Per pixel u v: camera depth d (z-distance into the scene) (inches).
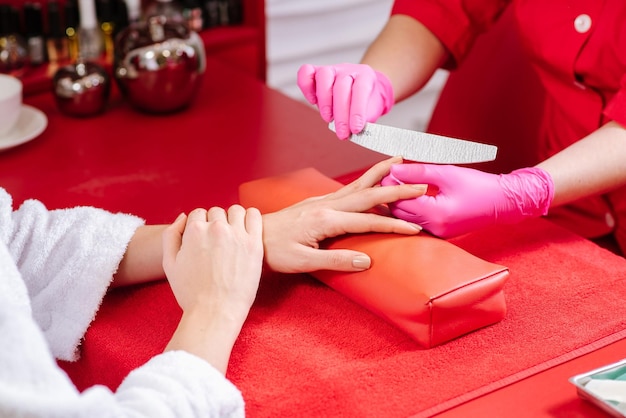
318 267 38.4
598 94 52.0
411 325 35.8
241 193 45.4
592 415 32.3
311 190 44.1
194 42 61.7
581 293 39.6
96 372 38.3
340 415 32.3
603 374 33.2
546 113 57.6
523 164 62.2
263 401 33.0
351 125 43.6
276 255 39.3
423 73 55.8
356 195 39.8
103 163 55.9
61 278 39.6
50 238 40.9
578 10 49.9
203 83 68.5
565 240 43.9
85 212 42.1
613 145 45.0
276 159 56.3
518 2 53.4
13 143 56.2
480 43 63.0
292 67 97.1
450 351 35.8
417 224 39.9
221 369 33.8
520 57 60.9
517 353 35.6
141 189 52.5
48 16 66.9
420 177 39.8
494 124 62.5
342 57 99.8
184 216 40.2
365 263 37.5
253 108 64.2
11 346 26.2
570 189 44.2
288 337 36.8
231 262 37.2
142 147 58.0
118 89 66.7
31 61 67.5
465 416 32.4
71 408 26.6
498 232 44.6
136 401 30.0
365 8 98.1
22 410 26.0
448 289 35.3
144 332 38.2
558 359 35.2
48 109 63.8
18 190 52.5
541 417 32.3
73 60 69.3
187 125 61.4
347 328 37.4
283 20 93.4
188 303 36.4
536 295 39.4
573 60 51.1
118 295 41.1
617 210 53.9
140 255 40.5
